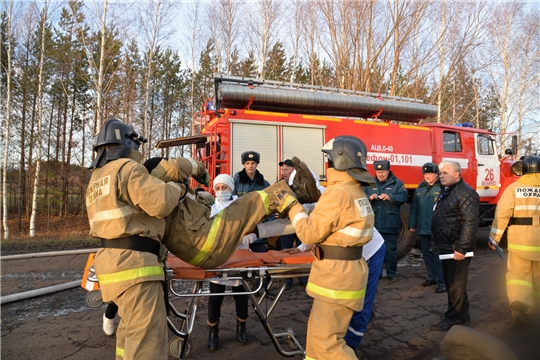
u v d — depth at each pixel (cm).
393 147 704
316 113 737
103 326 347
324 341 212
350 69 1259
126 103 1425
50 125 1622
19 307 414
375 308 420
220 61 1809
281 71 1908
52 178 1620
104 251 202
